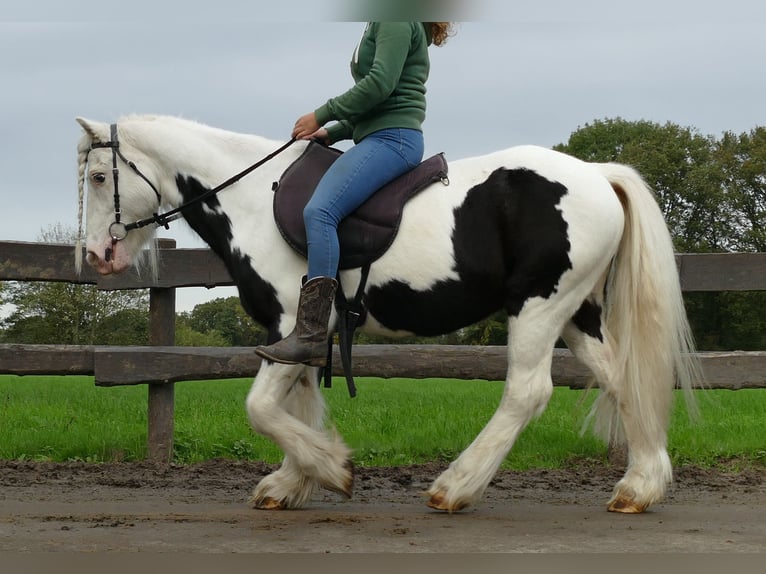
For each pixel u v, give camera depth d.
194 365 6.61
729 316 36.34
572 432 7.34
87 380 16.83
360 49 4.86
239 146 5.04
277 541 4.01
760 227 42.66
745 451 6.76
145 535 4.12
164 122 5.14
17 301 19.59
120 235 5.04
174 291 6.94
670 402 4.79
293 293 4.74
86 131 5.04
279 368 4.63
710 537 4.16
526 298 4.59
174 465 6.41
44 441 7.00
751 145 43.09
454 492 4.68
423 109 4.88
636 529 4.34
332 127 5.19
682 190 43.06
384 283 4.68
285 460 4.95
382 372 6.51
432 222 4.66
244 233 4.86
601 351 4.86
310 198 4.74
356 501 5.26
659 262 4.72
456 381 19.25
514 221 4.58
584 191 4.58
